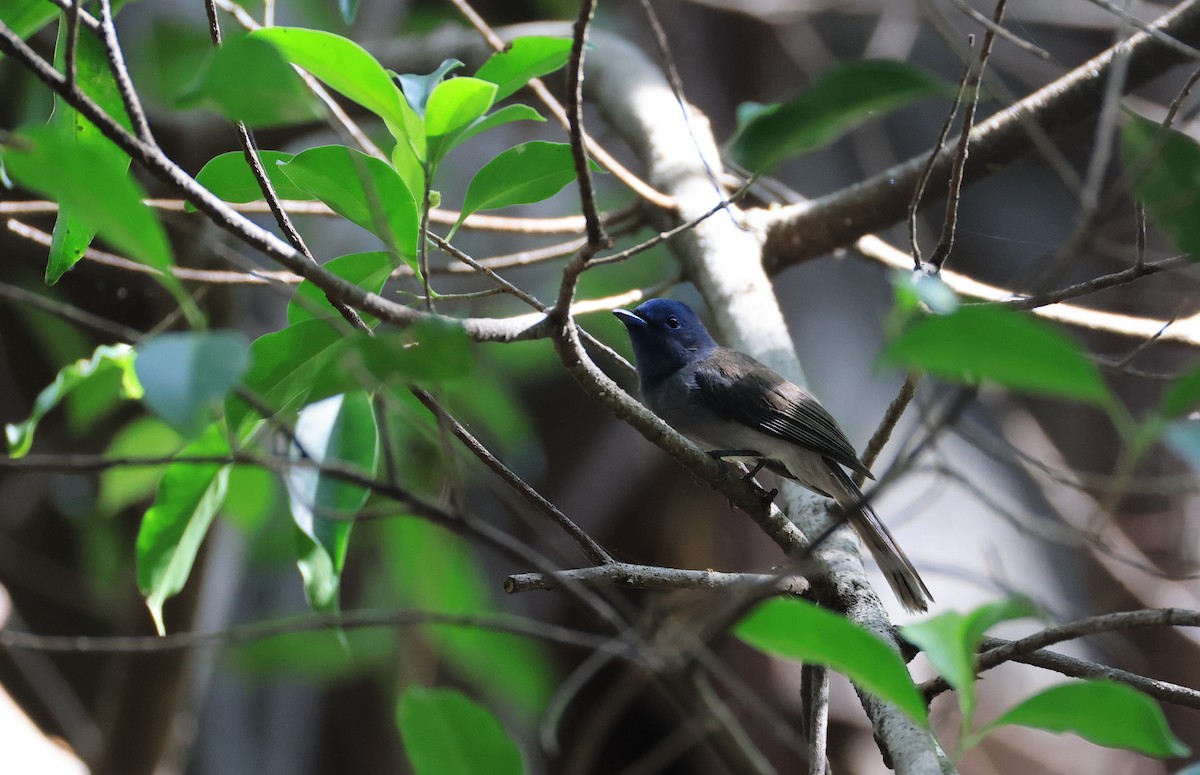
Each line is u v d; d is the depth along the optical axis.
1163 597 14.20
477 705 4.57
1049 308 9.05
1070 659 6.02
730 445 9.82
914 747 5.06
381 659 13.55
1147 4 10.31
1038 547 13.75
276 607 14.11
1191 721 14.62
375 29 14.59
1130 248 9.70
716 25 16.69
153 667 10.57
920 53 16.41
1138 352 7.07
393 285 7.48
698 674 5.82
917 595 8.40
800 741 6.36
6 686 14.11
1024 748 14.02
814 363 15.12
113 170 3.55
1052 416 16.17
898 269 10.33
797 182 16.16
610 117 11.81
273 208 5.60
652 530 15.16
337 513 4.79
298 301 5.79
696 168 10.35
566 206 15.29
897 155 16.83
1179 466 15.30
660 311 10.23
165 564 6.57
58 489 13.69
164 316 11.43
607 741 14.61
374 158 5.25
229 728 14.65
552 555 14.63
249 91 4.06
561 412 15.82
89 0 5.88
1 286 5.89
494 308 14.46
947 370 3.43
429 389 4.96
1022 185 16.44
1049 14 15.02
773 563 14.89
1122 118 6.27
